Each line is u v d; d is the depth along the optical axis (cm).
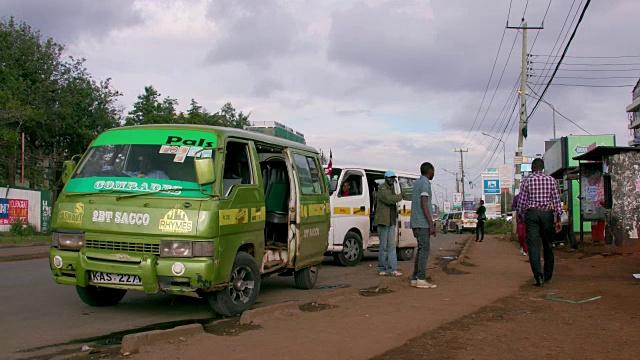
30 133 3575
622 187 1304
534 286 908
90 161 700
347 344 529
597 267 1121
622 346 525
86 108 3781
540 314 675
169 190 634
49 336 593
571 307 716
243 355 489
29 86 3556
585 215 1633
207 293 661
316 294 895
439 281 985
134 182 652
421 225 906
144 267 604
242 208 688
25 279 1055
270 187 859
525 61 2764
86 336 595
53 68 3750
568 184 1681
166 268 605
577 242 1689
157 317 689
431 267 1220
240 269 692
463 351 509
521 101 2778
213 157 660
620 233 1304
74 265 642
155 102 3925
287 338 550
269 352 499
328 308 712
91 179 675
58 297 834
